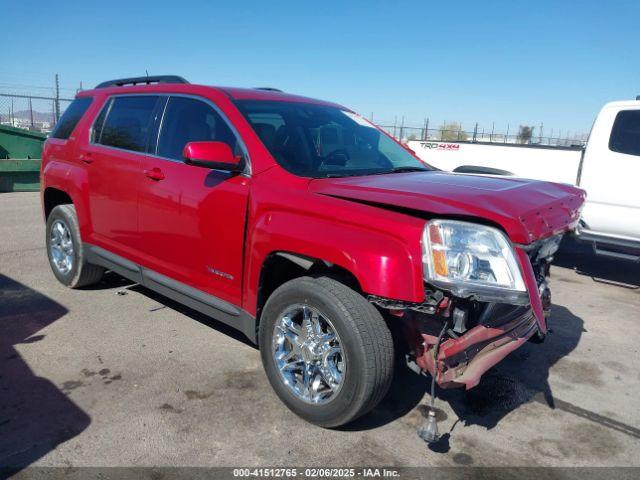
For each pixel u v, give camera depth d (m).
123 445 2.88
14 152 13.36
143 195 4.10
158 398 3.36
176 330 4.42
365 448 2.95
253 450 2.88
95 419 3.11
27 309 4.79
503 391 3.67
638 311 5.48
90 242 4.87
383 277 2.65
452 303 2.74
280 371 3.20
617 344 4.57
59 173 5.12
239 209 3.36
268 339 3.22
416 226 2.69
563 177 7.41
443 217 2.70
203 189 3.61
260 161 3.40
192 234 3.71
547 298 3.49
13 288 5.35
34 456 2.76
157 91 4.31
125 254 4.43
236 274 3.44
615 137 6.41
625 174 6.32
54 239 5.40
